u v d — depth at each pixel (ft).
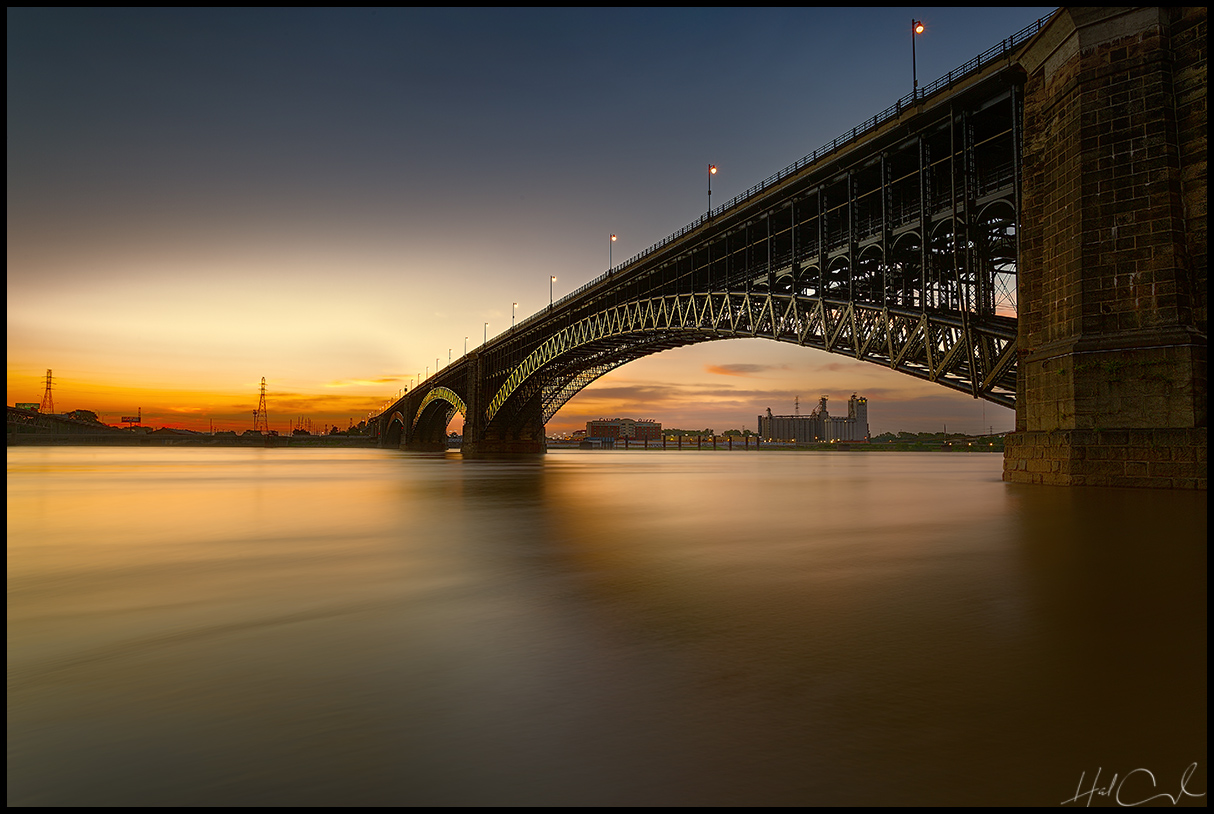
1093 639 22.48
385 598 30.12
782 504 81.20
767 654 21.36
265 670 20.15
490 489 112.57
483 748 14.82
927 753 14.38
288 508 77.97
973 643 22.21
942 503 77.05
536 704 17.35
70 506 81.97
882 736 15.26
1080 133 87.61
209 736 15.42
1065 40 91.09
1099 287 85.25
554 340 281.33
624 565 38.34
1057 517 55.36
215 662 20.94
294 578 35.06
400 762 14.16
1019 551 40.19
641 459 353.72
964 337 113.80
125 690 18.45
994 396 111.45
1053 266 93.50
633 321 220.64
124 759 14.30
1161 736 15.06
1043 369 92.02
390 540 49.65
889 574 34.60
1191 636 22.77
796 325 153.58
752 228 174.29
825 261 144.66
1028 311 99.96
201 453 499.10
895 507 76.07
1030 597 28.66
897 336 128.26
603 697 17.83
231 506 81.00
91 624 25.72
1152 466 78.18
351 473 180.14
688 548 44.78
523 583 33.24
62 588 32.68
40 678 19.48
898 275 131.54
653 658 21.09
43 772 13.69
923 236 121.49
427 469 206.69
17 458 348.59
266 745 14.96
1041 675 19.04
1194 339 77.82
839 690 18.13
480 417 375.66
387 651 22.06
